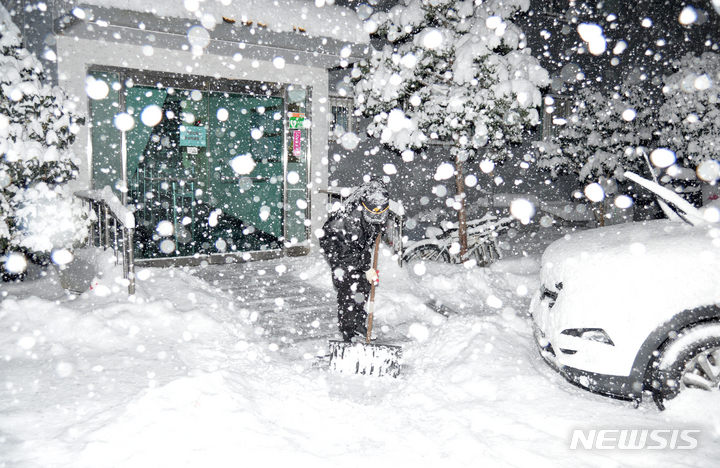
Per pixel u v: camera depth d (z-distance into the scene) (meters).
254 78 7.48
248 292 6.05
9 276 6.03
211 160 7.61
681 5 12.82
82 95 6.17
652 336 2.88
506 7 6.94
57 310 4.16
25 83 5.24
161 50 6.66
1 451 2.40
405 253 7.54
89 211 6.05
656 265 2.97
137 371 3.47
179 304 4.89
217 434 2.51
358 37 7.37
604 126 9.23
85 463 2.30
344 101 8.69
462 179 7.40
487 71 6.49
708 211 3.53
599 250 3.25
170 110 6.98
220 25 6.05
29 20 5.83
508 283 6.89
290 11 6.82
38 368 3.46
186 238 7.39
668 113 9.88
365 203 3.93
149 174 6.92
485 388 3.37
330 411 3.09
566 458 2.49
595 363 2.99
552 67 11.27
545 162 9.86
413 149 6.88
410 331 4.80
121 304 4.50
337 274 4.13
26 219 5.48
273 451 2.43
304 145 8.15
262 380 3.44
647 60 12.58
